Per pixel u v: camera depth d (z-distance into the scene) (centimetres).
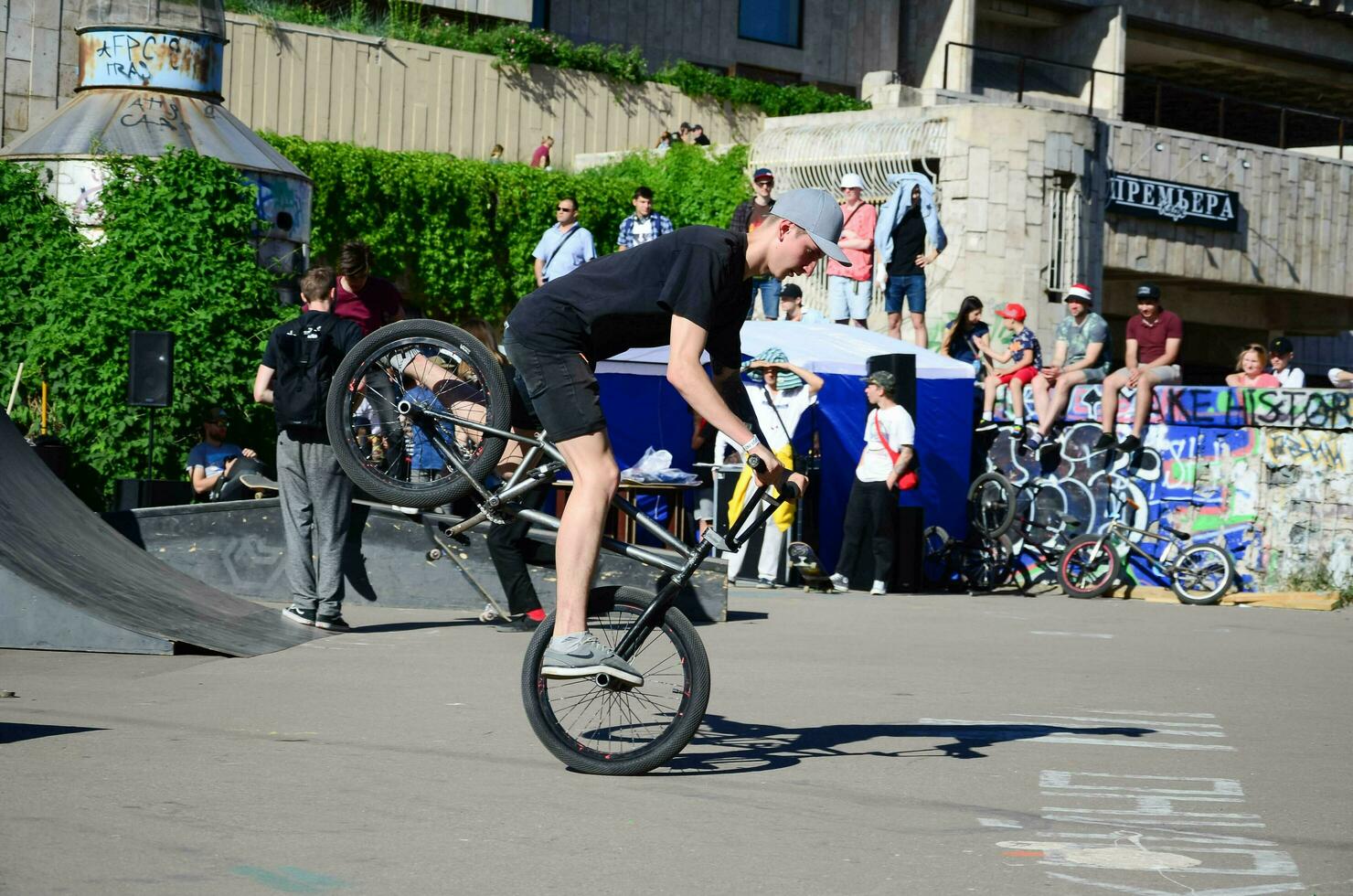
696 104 2692
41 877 342
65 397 1383
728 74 3209
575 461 494
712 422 482
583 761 483
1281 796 477
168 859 361
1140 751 555
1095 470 1515
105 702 585
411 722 560
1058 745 561
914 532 1371
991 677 756
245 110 2231
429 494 604
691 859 378
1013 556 1486
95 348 1370
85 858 359
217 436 1255
